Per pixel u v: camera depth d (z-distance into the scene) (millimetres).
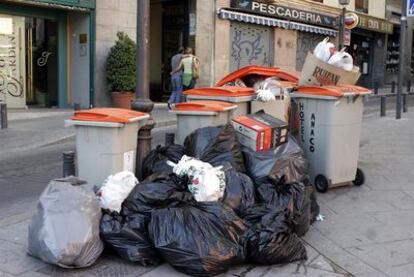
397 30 32438
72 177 4609
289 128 6738
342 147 6594
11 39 14812
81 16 15484
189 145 5461
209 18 19000
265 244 4266
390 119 14609
